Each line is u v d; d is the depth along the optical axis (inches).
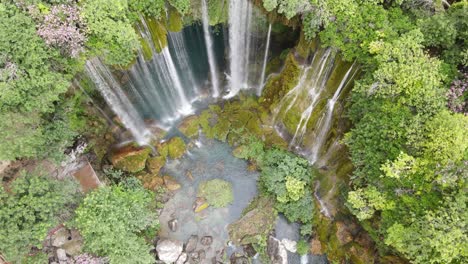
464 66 584.1
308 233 756.6
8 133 535.8
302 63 772.0
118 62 673.0
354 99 650.2
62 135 654.5
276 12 719.1
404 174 552.1
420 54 570.9
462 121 517.0
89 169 750.5
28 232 536.7
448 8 634.8
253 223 772.6
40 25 558.3
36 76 554.3
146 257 639.8
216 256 749.3
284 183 768.3
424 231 518.3
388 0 645.9
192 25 772.0
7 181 621.9
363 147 627.2
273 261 741.9
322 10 634.2
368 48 624.7
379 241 648.4
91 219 582.6
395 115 575.5
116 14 610.9
